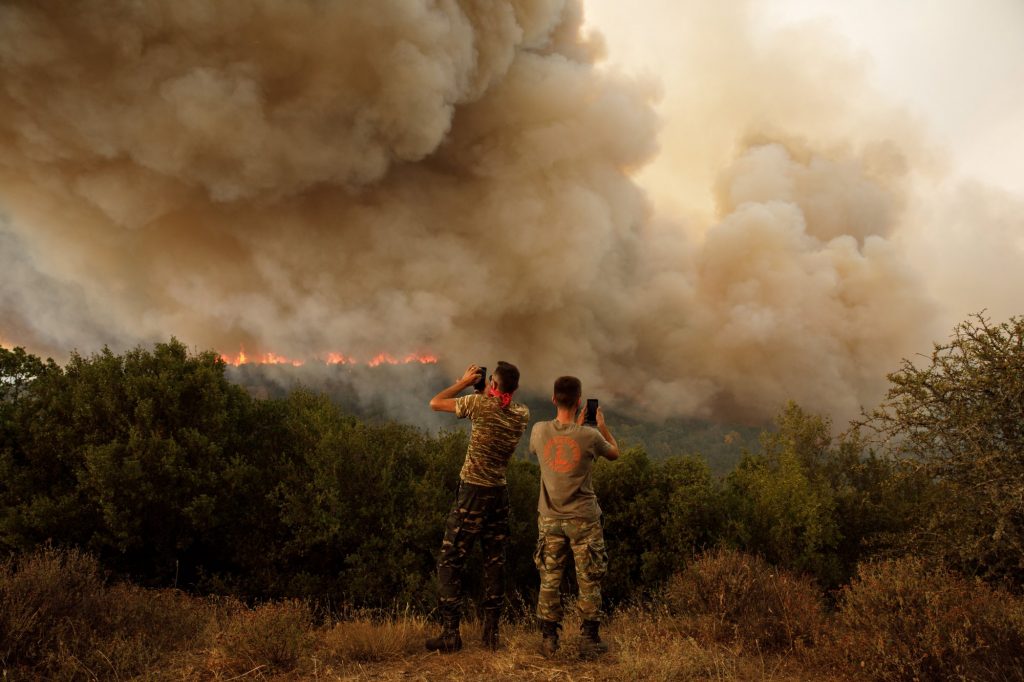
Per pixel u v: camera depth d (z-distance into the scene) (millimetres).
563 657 4199
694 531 10297
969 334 7266
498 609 4574
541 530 4352
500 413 4465
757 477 11070
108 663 3799
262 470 9555
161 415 8758
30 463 8594
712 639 4812
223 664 3996
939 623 4152
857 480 11555
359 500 9273
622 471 11094
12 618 3881
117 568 8312
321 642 4621
